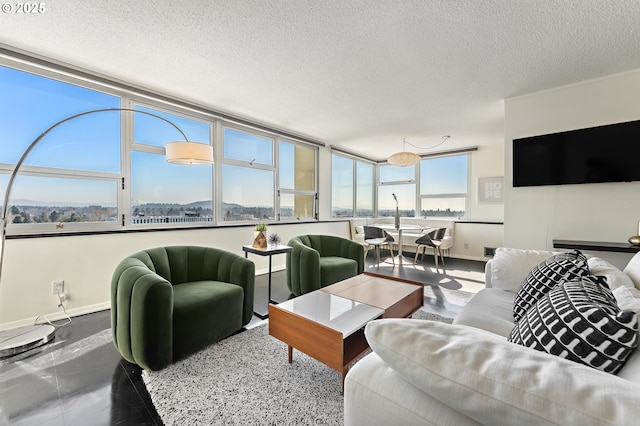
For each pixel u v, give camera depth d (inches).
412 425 24.4
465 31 78.4
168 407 54.4
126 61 95.5
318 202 209.2
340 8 69.9
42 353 73.9
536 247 119.7
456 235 219.8
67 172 101.6
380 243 186.5
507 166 125.5
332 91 119.0
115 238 108.7
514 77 105.6
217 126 146.0
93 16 72.9
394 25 76.1
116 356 72.6
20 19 73.9
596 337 29.2
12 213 91.5
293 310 72.4
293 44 85.2
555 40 82.4
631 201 102.5
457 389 21.6
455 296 122.3
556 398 18.5
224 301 80.7
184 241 129.4
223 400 56.4
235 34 80.5
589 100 107.3
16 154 92.1
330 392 59.1
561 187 114.9
